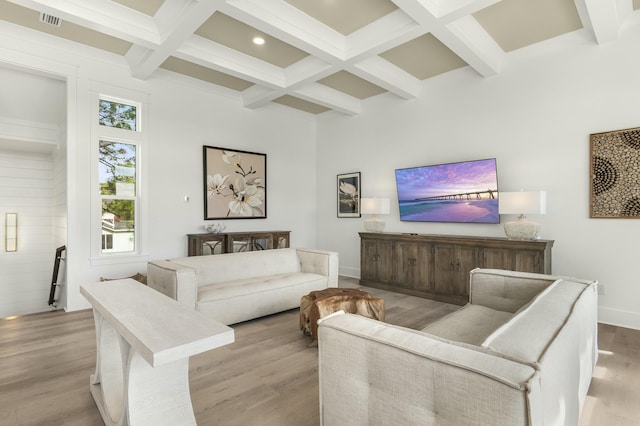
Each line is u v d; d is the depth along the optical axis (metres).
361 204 5.68
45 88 4.30
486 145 4.43
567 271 3.77
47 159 5.87
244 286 3.59
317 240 6.72
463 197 4.59
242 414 1.92
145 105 4.55
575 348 1.49
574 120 3.72
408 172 5.19
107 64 4.21
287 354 2.75
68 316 3.76
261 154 5.89
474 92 4.54
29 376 2.38
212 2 2.86
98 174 4.15
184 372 1.63
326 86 5.30
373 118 5.77
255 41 3.94
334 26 3.61
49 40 3.78
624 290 3.41
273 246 5.55
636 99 3.34
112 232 4.36
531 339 1.27
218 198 5.31
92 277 4.10
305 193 6.63
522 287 2.57
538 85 3.97
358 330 1.39
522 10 3.31
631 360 2.62
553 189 3.87
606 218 3.51
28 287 5.66
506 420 0.97
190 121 5.01
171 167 4.80
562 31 3.70
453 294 4.27
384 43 3.51
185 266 3.31
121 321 1.49
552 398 1.11
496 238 4.00
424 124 5.08
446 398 1.10
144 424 1.50
